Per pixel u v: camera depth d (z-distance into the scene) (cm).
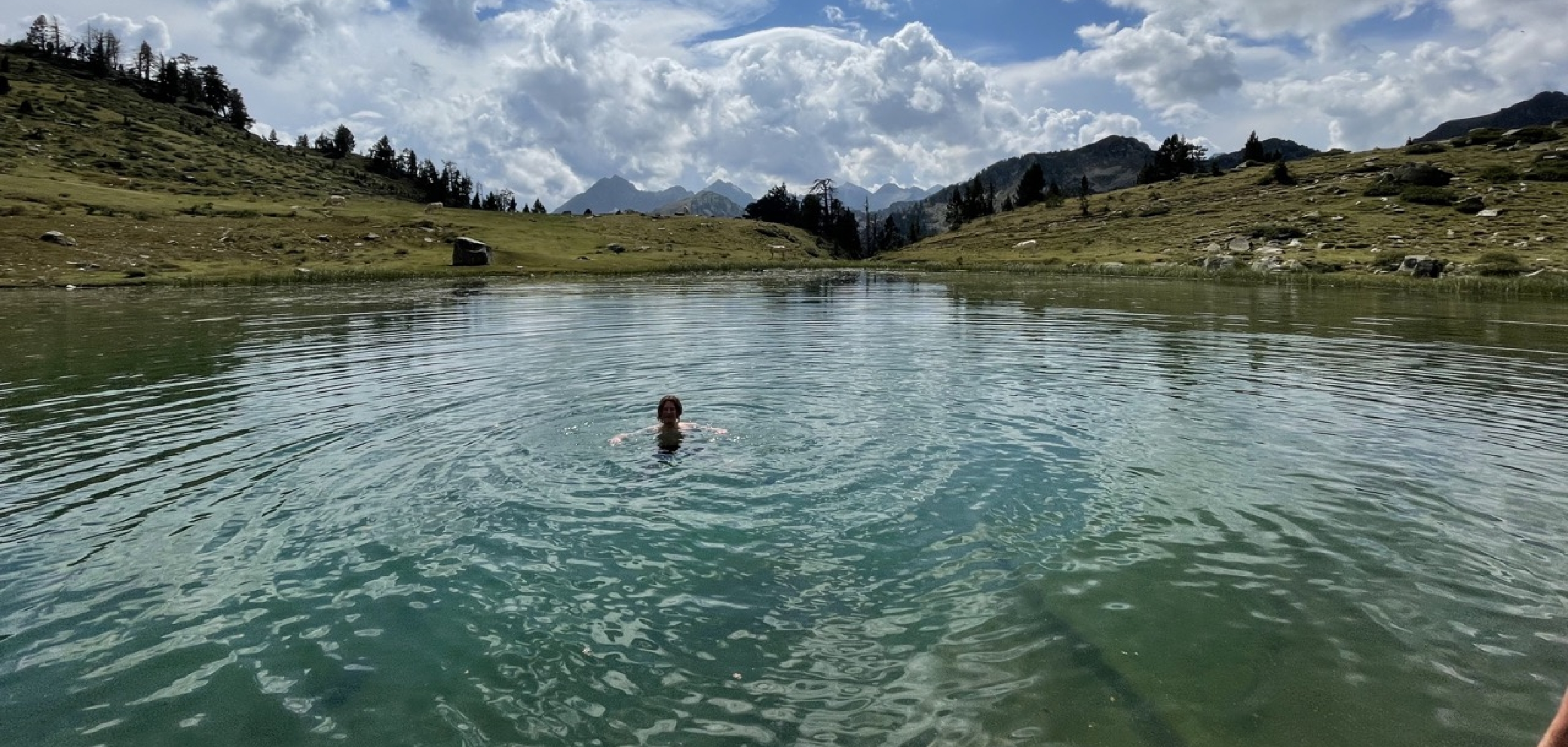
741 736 543
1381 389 1667
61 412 1505
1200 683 596
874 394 1612
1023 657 632
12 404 1584
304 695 596
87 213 8619
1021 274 7794
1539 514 932
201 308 4000
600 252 11000
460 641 668
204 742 544
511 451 1208
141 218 8875
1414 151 11806
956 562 809
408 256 8994
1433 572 781
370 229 10275
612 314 3581
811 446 1213
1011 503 972
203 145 17650
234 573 799
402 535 890
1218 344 2381
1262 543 855
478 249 8625
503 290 5606
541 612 715
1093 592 741
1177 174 16688
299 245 8806
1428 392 1630
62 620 708
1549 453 1187
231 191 14400
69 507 988
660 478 1069
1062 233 11438
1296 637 659
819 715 564
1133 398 1570
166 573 800
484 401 1569
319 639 675
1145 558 815
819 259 14150
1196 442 1247
